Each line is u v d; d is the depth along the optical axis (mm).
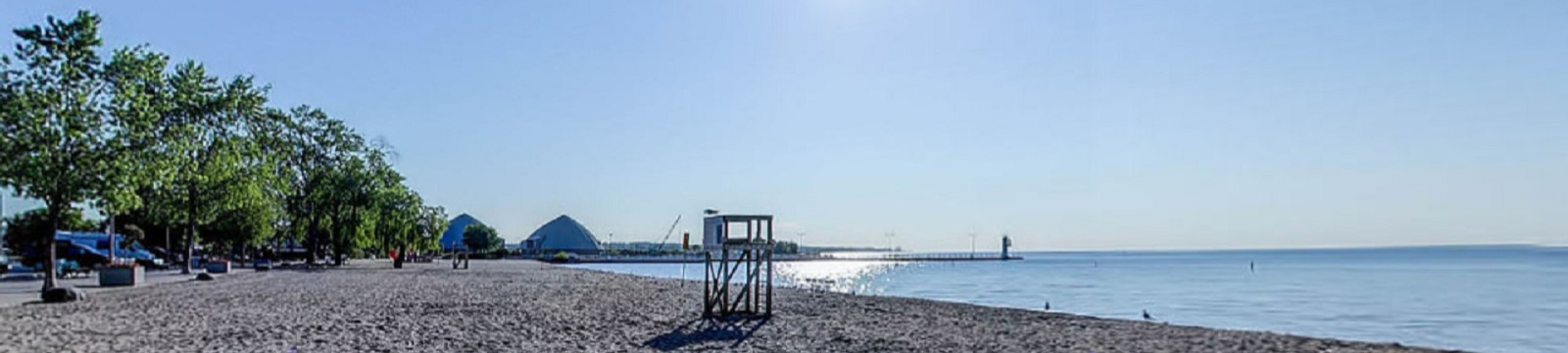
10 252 54719
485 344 15945
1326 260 190875
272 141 64500
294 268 66812
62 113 26156
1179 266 142750
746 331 18719
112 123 27547
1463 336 26922
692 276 83125
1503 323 31859
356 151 75062
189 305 24766
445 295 30969
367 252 112000
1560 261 168875
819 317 22547
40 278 40094
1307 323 31312
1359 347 16500
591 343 16406
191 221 46312
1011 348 16031
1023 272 112875
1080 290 58375
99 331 17359
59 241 52406
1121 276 92875
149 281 39281
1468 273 95625
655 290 36406
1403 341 25266
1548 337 26719
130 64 27734
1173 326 20391
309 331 17734
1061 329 19266
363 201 75312
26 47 26031
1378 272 101125
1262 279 77812
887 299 30688
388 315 22047
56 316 20859
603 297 30953
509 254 169500
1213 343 16844
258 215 63719
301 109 71375
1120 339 17406
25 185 25938
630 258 173125
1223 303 43188
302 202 70875
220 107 42094
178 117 38656
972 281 77938
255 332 17422
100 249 57031
